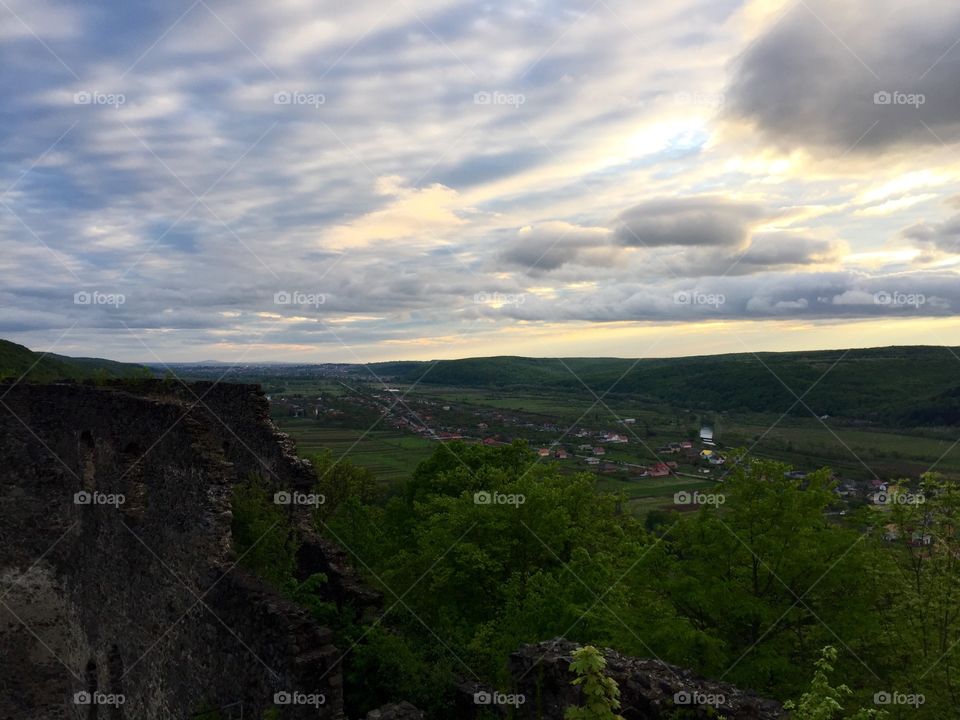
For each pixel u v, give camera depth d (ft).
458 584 82.23
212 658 49.98
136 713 63.57
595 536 98.48
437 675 50.31
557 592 68.64
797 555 50.65
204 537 51.29
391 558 88.22
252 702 44.88
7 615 78.07
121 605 66.18
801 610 51.98
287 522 65.16
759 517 53.78
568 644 40.88
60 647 78.69
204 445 53.36
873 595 51.70
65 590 78.13
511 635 63.52
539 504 85.30
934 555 51.78
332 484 126.11
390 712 42.45
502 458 117.60
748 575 54.29
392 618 60.18
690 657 50.62
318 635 41.47
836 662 49.60
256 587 46.50
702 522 56.54
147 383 81.00
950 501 51.13
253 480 69.56
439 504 93.91
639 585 59.88
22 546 78.89
